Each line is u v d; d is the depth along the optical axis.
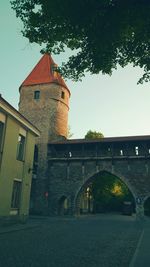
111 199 64.25
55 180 38.31
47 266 6.43
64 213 39.06
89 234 14.95
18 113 18.66
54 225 20.92
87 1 7.49
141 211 33.22
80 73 10.03
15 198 19.48
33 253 8.17
